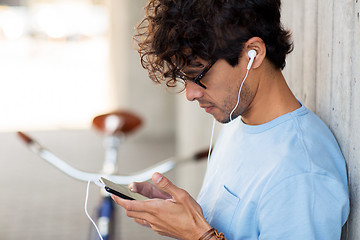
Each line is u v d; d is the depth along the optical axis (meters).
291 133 1.16
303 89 1.59
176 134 6.62
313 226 1.07
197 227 1.15
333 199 1.09
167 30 1.04
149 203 1.17
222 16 1.02
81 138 6.70
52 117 7.79
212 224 1.23
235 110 1.16
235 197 1.20
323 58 1.41
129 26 6.32
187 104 3.81
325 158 1.15
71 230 3.95
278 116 1.19
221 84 1.11
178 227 1.16
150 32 1.09
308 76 1.53
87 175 2.00
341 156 1.24
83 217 4.19
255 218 1.15
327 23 1.37
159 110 6.56
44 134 6.84
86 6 17.91
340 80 1.30
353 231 1.24
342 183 1.12
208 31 1.03
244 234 1.17
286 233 1.07
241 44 1.06
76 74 11.67
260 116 1.20
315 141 1.16
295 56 1.66
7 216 4.18
